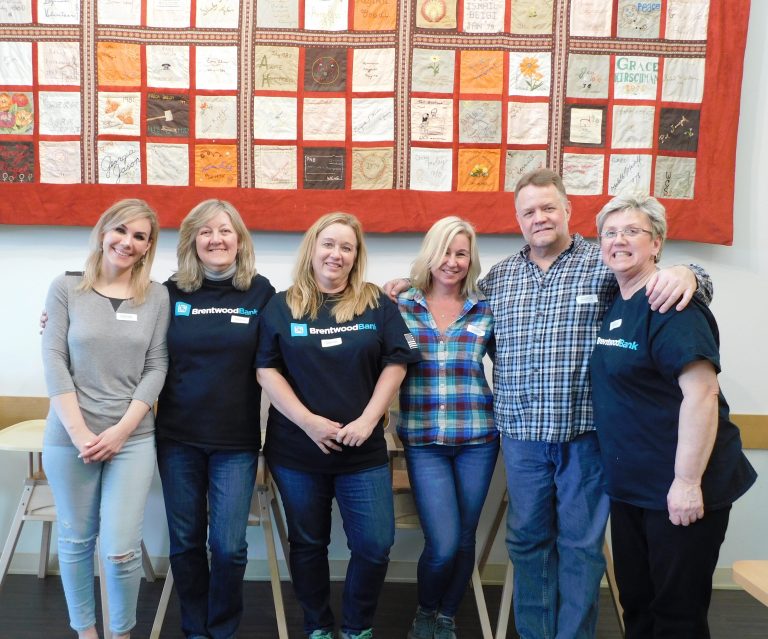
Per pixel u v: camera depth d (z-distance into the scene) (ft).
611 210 5.14
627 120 7.71
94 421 5.64
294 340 5.75
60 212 7.71
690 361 4.43
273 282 8.07
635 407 4.90
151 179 7.73
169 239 7.95
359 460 5.84
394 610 7.43
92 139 7.68
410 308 6.33
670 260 8.05
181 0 7.60
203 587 6.07
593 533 5.66
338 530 8.18
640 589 5.12
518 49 7.67
